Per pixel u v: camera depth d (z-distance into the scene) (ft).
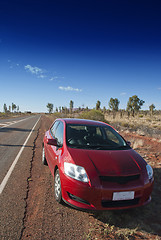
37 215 8.72
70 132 12.07
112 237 7.50
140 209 9.91
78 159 9.04
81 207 8.20
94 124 13.80
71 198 8.69
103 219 8.71
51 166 12.26
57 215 8.82
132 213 9.46
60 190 9.50
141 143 29.32
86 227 8.05
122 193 8.21
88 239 7.29
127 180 8.50
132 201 8.65
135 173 8.78
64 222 8.30
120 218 8.88
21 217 8.48
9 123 65.41
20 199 10.18
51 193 11.13
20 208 9.24
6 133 36.73
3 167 15.65
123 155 10.14
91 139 11.83
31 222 8.16
